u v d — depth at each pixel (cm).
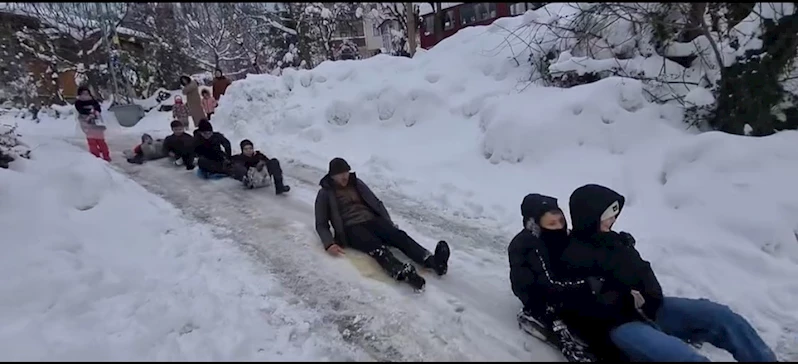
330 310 342
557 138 620
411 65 1005
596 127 609
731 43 564
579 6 680
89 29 1047
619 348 273
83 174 602
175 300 354
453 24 2091
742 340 270
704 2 538
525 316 312
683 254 408
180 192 646
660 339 256
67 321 334
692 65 632
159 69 1369
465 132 754
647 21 585
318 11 1595
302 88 1059
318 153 802
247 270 406
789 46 513
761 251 400
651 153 554
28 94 1327
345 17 1772
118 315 341
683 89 625
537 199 328
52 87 1436
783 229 412
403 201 581
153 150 847
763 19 522
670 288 367
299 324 325
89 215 533
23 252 429
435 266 385
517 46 863
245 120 1015
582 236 310
